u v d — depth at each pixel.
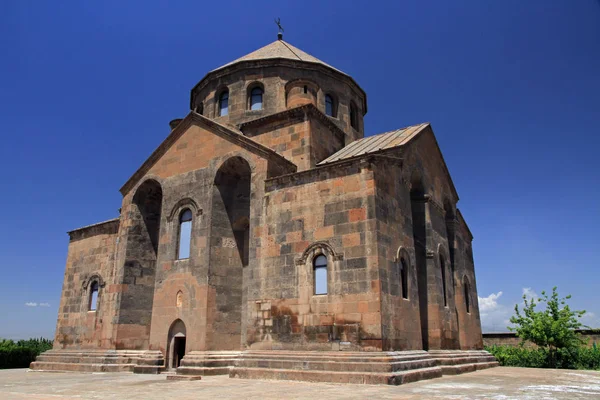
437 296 21.19
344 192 17.86
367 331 15.92
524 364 27.20
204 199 21.91
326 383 14.70
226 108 28.97
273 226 19.28
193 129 23.59
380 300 15.98
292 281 18.09
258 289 18.88
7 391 13.95
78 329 26.89
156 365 20.52
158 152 24.62
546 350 27.50
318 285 17.55
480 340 27.41
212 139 22.69
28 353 30.55
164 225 23.00
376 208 17.11
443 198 25.48
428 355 18.06
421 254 21.98
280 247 18.83
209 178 22.08
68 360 24.06
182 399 11.19
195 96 31.70
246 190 22.45
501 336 35.25
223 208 21.84
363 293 16.34
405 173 20.61
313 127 24.11
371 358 15.22
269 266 18.89
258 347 18.14
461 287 25.42
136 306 23.78
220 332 19.98
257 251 19.41
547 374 19.02
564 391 12.69
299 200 18.89
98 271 27.16
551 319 27.02
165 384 15.36
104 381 17.02
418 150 22.67
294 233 18.61
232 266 21.28
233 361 18.36
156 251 25.27
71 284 28.44
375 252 16.53
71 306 27.92
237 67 28.64
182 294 21.03
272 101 27.70
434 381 15.32
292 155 23.73
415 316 18.42
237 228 22.11
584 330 31.34
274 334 17.92
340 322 16.56
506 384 14.47
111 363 22.00
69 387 14.93
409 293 18.36
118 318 22.97
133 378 18.22
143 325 23.75
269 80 28.14
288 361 16.56
